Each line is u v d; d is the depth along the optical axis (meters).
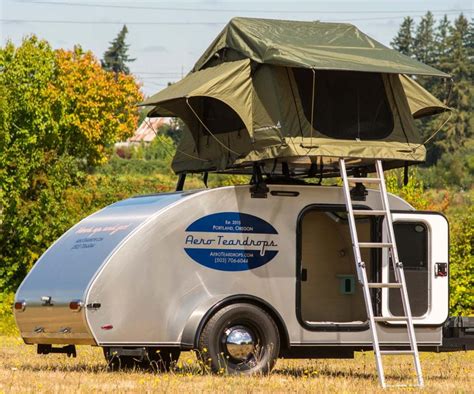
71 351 31.08
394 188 61.88
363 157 29.59
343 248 32.84
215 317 29.02
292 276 30.02
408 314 28.27
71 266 29.78
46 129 67.44
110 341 28.45
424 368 34.31
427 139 31.22
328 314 32.62
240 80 29.73
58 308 29.30
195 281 29.16
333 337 30.22
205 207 29.42
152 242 28.84
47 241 63.94
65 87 76.50
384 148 29.89
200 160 32.66
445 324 32.09
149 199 31.23
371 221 30.98
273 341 29.56
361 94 30.11
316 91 29.66
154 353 32.50
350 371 32.03
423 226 31.27
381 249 30.92
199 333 28.75
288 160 30.17
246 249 29.70
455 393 26.00
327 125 29.58
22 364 32.94
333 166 31.92
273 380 28.00
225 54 31.44
